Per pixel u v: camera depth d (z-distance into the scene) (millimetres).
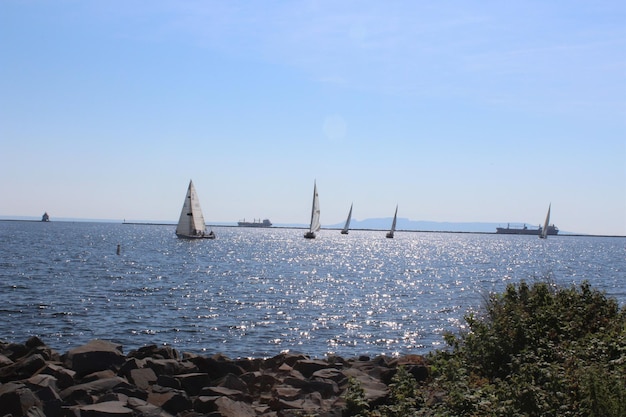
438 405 10938
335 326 34125
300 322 35219
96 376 14195
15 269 64188
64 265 72188
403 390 12367
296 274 71125
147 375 14531
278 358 17406
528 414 9844
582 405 9820
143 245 127750
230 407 12633
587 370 10648
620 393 9492
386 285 59656
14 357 16938
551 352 12734
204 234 143000
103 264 76375
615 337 13016
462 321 31328
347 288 56094
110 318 34938
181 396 12898
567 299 16359
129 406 12266
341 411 11977
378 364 17281
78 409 11562
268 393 14211
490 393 10914
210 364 15812
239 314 37812
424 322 35812
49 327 31594
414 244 194375
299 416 12172
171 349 17359
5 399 11844
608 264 100812
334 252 129250
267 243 164500
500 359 13086
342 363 17297
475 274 75688
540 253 143375
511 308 15695
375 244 184500
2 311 36062
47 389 12562
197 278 62406
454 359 13484
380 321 36062
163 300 43625
